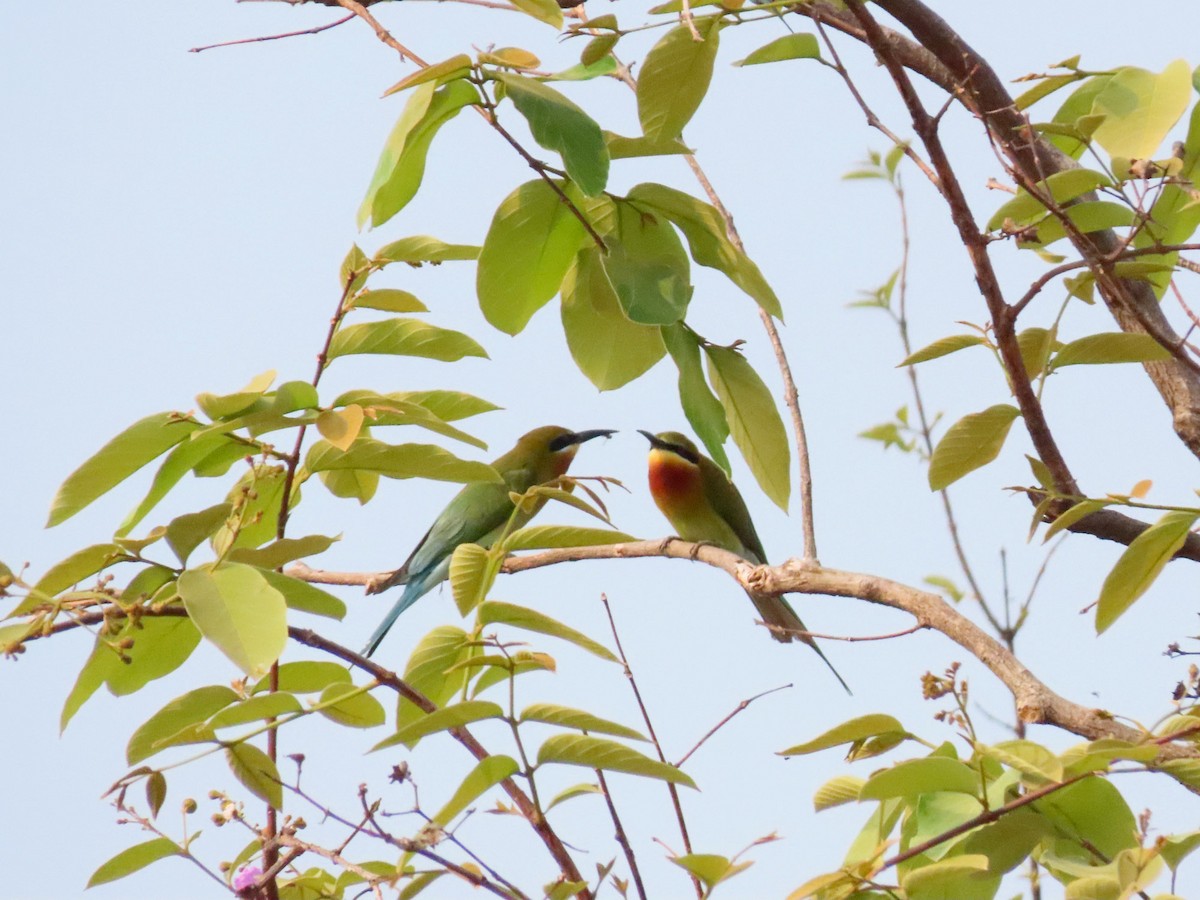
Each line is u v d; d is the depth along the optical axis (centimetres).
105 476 543
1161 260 636
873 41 558
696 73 604
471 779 477
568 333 656
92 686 567
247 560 550
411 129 524
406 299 607
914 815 525
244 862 561
